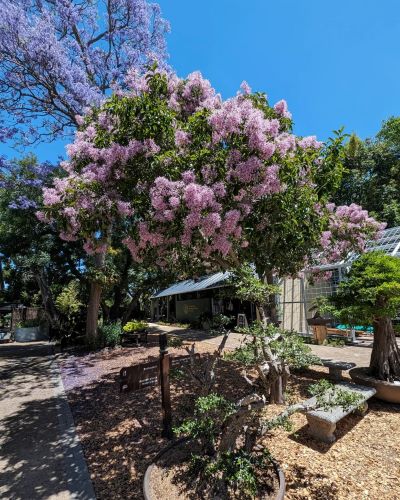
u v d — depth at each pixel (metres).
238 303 15.36
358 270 4.58
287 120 4.49
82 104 10.02
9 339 16.73
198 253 4.67
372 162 17.28
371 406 4.10
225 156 3.77
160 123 3.85
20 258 13.04
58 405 5.16
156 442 3.46
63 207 4.19
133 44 11.39
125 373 3.38
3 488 2.86
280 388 4.20
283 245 4.50
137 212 4.17
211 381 3.36
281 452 3.01
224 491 2.31
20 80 9.91
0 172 11.49
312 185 4.55
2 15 8.70
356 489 2.46
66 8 10.03
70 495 2.68
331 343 8.89
